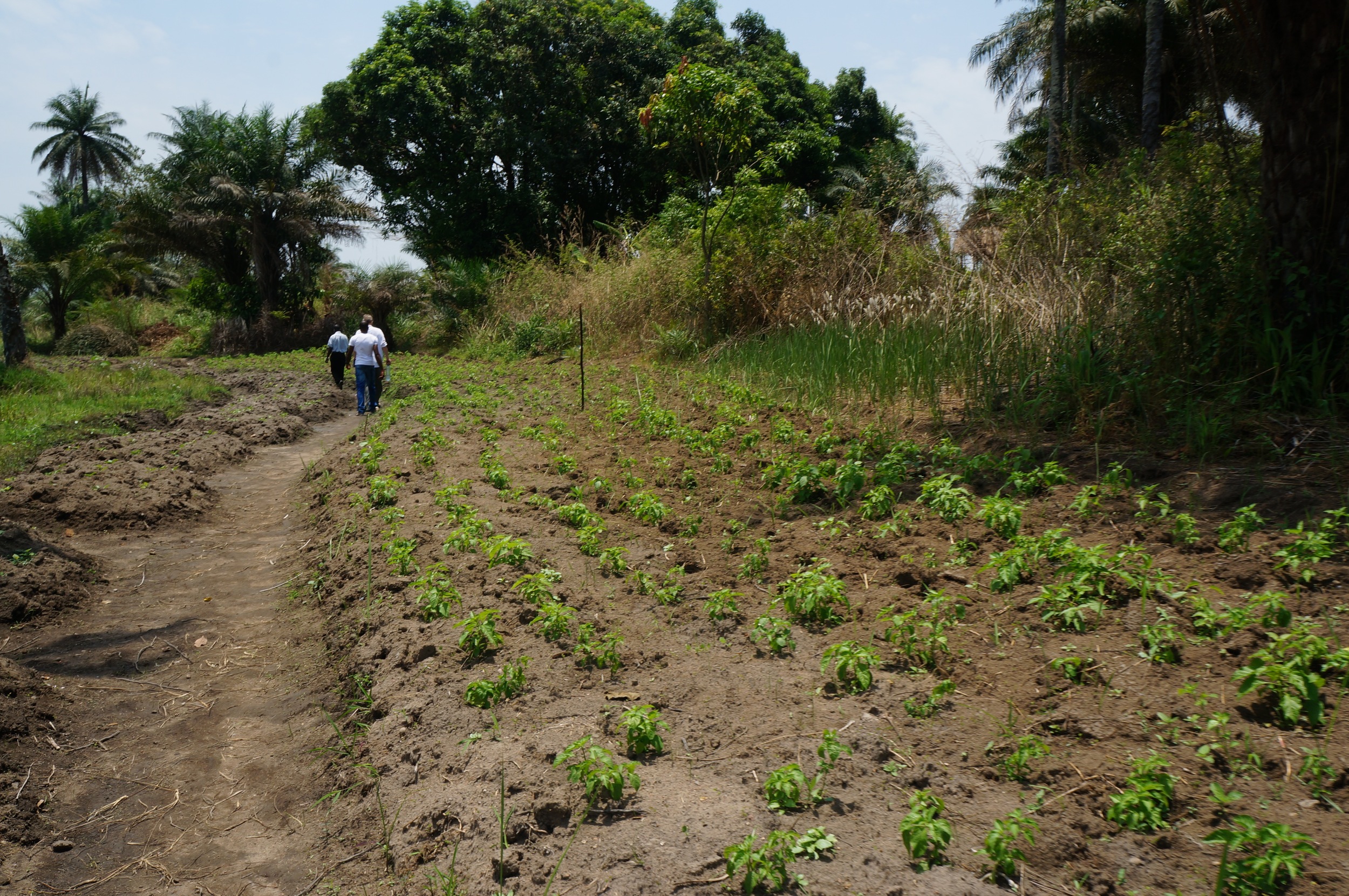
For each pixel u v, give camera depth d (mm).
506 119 30406
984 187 13531
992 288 10828
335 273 34094
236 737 4867
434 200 32031
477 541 6480
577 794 3545
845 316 13734
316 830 4020
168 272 46500
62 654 5805
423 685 4754
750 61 34438
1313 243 7098
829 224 16281
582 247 24797
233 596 6980
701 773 3670
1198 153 9859
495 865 3232
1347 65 6852
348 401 18188
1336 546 4820
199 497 9703
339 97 30844
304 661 5754
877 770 3570
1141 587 4547
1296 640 3797
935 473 7199
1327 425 6434
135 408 15164
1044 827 3123
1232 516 5480
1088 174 12734
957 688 4129
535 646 4930
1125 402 7551
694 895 2949
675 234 21203
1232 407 6844
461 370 20094
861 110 40531
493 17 30859
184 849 3928
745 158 19953
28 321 39781
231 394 19391
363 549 7012
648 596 5578
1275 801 3145
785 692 4246
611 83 31656
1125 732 3629
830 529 6277
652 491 7875
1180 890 2814
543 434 10719
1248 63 8117
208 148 32375
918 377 9914
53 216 38500
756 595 5449
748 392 11703
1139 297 8023
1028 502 6172
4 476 10023
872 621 4867
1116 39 25922
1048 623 4551
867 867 3010
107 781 4438
